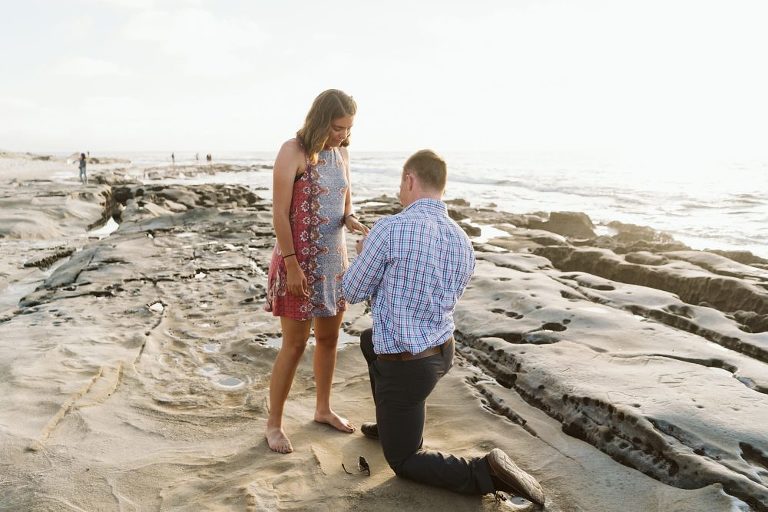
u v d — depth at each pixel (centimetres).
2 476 253
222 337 482
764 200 2397
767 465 251
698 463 251
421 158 243
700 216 1917
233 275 722
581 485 258
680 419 283
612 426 294
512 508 240
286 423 321
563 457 284
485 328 468
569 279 640
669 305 516
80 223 1495
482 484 239
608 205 2316
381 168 6531
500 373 392
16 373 369
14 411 314
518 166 7581
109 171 4416
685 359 371
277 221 268
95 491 245
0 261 938
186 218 1334
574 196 2762
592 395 314
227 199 2116
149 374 394
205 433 307
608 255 796
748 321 526
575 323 456
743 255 922
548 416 331
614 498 247
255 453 284
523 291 557
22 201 1579
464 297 563
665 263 762
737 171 5662
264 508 234
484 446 297
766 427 274
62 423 308
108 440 293
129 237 1051
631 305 523
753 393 312
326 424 321
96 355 415
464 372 404
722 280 607
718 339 448
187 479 259
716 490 238
